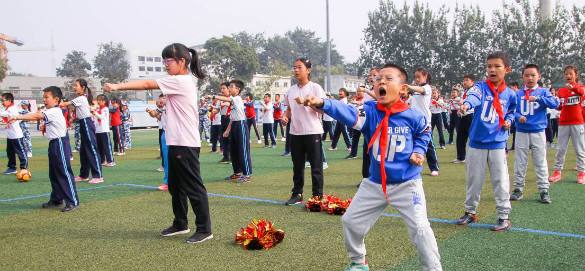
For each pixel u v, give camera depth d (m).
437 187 7.14
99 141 10.60
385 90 3.16
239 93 8.18
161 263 3.89
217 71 52.50
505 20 36.69
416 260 3.81
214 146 13.78
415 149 3.16
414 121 3.15
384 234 4.56
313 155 6.02
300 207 5.94
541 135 5.93
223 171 9.54
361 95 7.14
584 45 34.50
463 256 3.89
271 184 7.79
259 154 12.98
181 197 4.70
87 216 5.62
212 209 5.86
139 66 80.75
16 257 4.10
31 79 55.84
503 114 4.71
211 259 3.97
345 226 3.34
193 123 4.54
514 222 4.99
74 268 3.80
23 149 9.49
